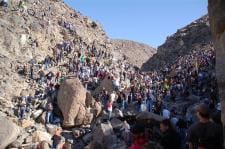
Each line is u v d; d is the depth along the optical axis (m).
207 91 34.78
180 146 8.62
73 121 34.75
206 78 37.97
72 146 30.95
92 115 35.38
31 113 35.88
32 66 45.56
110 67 56.00
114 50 71.19
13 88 40.38
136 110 34.00
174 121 22.22
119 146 27.16
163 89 39.94
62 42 57.06
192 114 27.12
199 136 7.05
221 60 7.84
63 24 63.16
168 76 50.56
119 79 46.44
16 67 45.62
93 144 7.41
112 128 29.67
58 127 34.25
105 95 38.31
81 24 70.81
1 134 29.27
